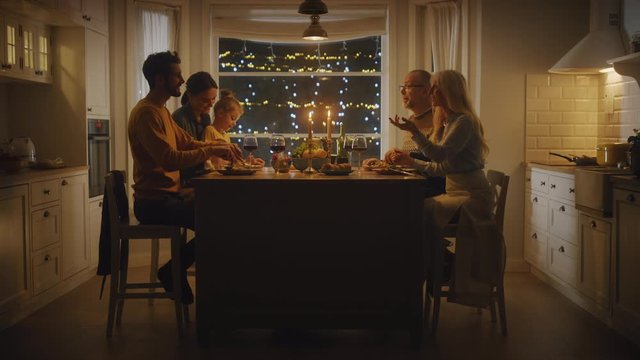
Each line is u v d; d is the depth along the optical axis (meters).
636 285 3.62
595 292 4.21
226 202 3.60
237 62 6.71
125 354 3.58
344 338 3.87
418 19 6.23
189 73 6.25
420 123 4.75
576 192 4.40
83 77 5.35
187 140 4.22
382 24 6.37
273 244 3.62
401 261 3.62
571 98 5.76
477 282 3.90
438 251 3.88
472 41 5.97
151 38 6.03
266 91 6.82
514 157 5.81
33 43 5.04
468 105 4.09
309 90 6.81
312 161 4.09
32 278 4.33
